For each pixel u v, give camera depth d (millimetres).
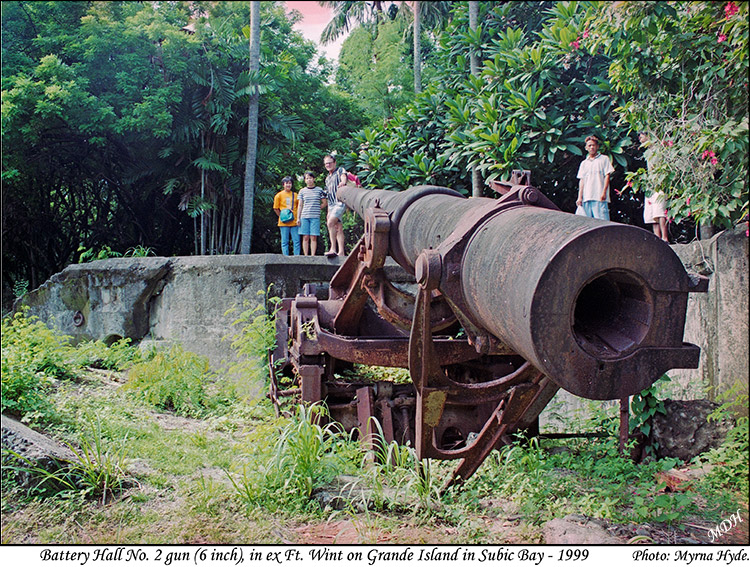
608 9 4836
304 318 5578
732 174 4770
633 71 5133
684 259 5250
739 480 3816
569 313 2559
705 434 4402
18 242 13594
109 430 5051
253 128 12258
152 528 3494
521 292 2623
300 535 3414
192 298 8406
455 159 9781
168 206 14961
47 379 6062
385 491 3873
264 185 14742
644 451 4594
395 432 5273
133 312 8836
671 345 2662
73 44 11016
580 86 8891
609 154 8477
